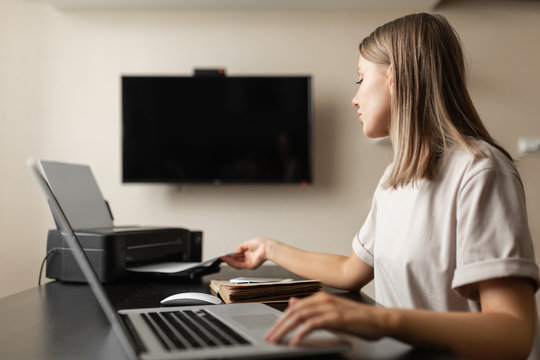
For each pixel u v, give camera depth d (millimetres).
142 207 2803
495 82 2844
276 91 2754
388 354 547
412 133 897
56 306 890
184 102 2738
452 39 934
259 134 2752
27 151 2764
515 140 2834
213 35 2844
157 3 2725
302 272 1205
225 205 2818
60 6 2748
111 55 2820
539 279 675
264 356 504
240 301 908
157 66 2830
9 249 2729
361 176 2830
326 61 2850
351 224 2818
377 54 998
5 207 2734
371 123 1041
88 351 584
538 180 2816
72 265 1194
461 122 891
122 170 2688
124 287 1140
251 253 1311
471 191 763
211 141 2744
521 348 598
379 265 1000
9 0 2775
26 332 686
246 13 2854
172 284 1192
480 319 597
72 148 2789
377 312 553
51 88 2789
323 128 2840
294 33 2854
